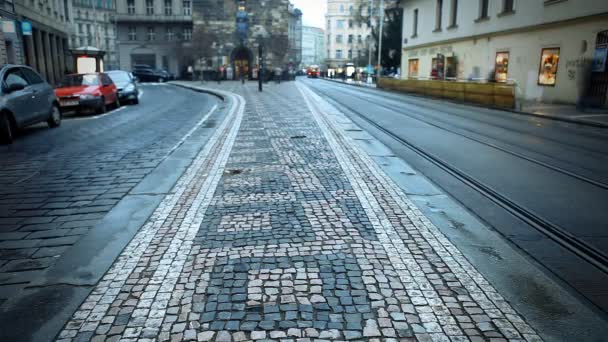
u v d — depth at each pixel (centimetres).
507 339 294
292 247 432
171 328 305
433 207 564
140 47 6762
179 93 3381
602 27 1875
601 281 380
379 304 333
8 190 647
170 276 376
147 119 1572
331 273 380
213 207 553
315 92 3253
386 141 1053
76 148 983
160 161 833
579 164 826
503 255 423
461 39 3155
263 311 324
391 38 5056
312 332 300
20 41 2814
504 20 2603
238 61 6544
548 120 1564
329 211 536
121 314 322
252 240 450
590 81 1952
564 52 2106
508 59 2584
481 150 954
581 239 469
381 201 577
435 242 447
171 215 527
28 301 341
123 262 404
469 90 2398
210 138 1101
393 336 296
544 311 328
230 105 2083
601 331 305
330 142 1026
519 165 812
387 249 429
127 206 567
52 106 1338
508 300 342
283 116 1584
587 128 1351
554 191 644
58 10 3906
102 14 9281
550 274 392
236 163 805
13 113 1087
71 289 359
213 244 441
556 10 2141
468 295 347
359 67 7181
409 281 367
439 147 984
